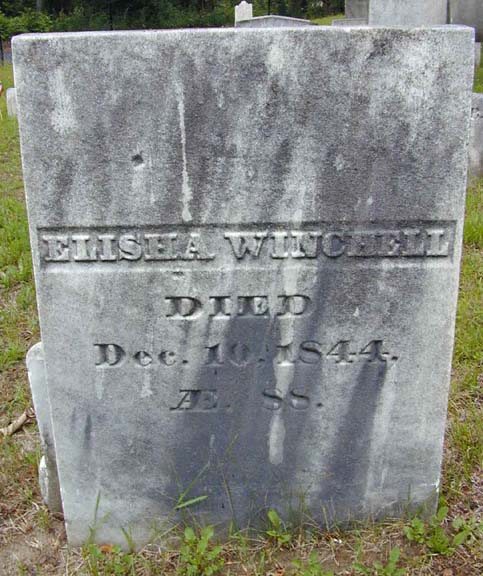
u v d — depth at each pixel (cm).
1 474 123
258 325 97
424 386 100
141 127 87
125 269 93
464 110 87
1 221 229
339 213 91
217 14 1121
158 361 98
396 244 93
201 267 94
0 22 1066
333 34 84
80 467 104
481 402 138
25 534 112
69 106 86
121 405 101
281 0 1226
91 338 97
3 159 325
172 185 89
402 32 84
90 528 108
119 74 85
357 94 86
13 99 409
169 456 104
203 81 85
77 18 1094
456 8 547
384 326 97
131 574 103
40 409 108
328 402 101
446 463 121
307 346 98
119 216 91
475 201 238
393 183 90
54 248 92
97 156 88
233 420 102
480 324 162
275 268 94
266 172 89
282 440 103
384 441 103
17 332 167
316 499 107
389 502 108
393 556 100
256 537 109
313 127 87
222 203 90
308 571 100
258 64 85
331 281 95
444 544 104
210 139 88
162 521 108
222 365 99
